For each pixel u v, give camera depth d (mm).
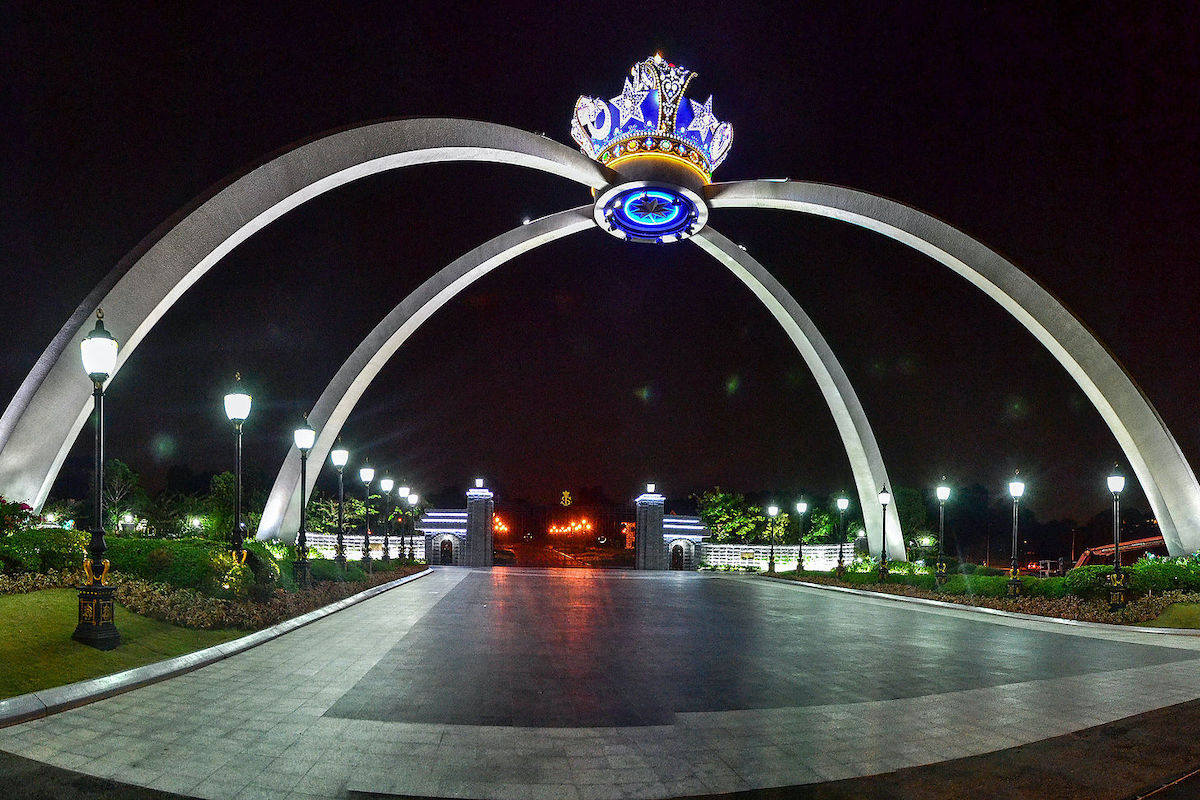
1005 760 5730
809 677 8914
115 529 27688
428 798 4824
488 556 36312
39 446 15086
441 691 7797
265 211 17578
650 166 23391
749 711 7180
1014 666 9836
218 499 28750
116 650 8438
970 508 72188
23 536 10844
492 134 21078
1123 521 73688
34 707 6316
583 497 72938
